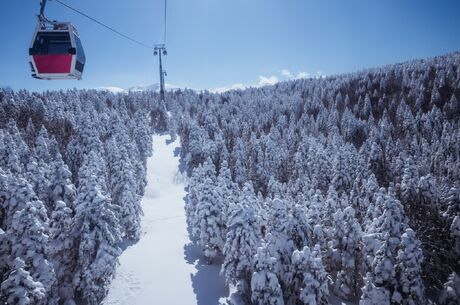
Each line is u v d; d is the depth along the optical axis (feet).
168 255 119.75
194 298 93.76
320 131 367.25
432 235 105.60
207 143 245.04
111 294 95.35
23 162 148.87
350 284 89.35
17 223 68.33
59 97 423.64
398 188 129.90
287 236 85.30
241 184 185.88
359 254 91.20
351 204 124.57
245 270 83.76
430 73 533.14
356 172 162.61
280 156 219.20
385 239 77.87
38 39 47.83
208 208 112.57
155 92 604.08
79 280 79.61
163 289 97.86
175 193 224.53
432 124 327.47
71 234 81.76
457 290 84.69
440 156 211.61
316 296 72.59
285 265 82.64
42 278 67.26
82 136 178.81
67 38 48.34
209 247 111.96
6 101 293.02
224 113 429.38
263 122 405.18
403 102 398.21
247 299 82.33
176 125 373.20
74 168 163.94
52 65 48.34
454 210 104.99
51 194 95.61
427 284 102.68
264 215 108.17
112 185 139.74
